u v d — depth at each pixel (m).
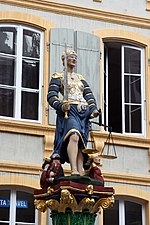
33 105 18.88
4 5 19.22
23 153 18.27
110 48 20.45
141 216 19.20
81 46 19.64
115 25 20.42
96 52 19.81
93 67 19.66
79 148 12.54
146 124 19.98
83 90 13.05
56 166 12.30
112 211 18.97
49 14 19.66
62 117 12.58
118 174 19.09
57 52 19.34
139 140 19.62
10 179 17.89
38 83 19.06
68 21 19.86
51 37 19.38
